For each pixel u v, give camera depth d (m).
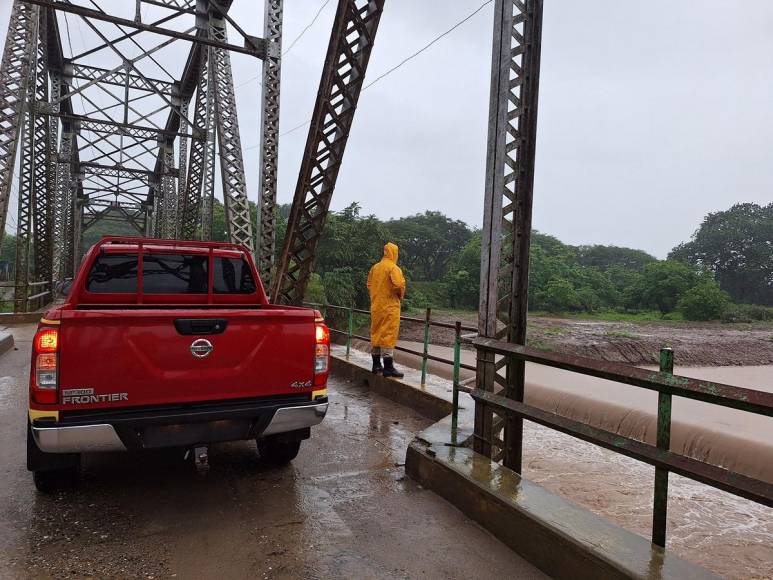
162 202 36.09
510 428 3.92
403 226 98.88
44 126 18.81
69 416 2.94
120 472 4.07
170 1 12.66
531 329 46.34
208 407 3.29
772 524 4.51
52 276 19.70
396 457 4.66
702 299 71.25
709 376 29.84
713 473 2.21
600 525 2.71
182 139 27.50
